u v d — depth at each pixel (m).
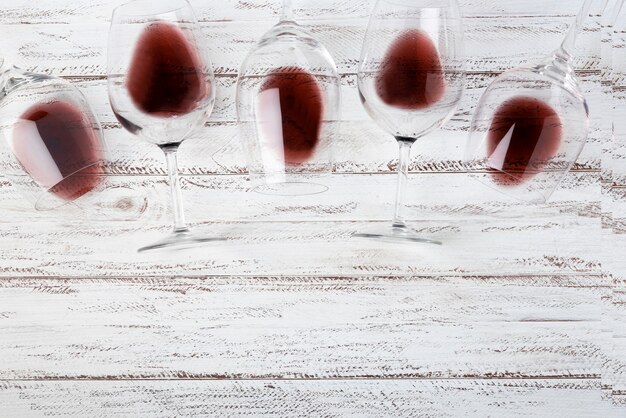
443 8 0.67
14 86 0.71
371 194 0.77
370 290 0.77
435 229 0.77
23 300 0.78
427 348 0.77
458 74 0.68
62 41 0.77
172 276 0.78
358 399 0.78
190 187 0.78
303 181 0.71
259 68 0.69
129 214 0.78
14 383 0.79
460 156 0.77
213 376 0.78
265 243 0.78
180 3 0.74
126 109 0.69
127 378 0.78
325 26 0.76
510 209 0.76
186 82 0.69
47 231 0.78
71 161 0.72
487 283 0.77
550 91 0.69
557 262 0.76
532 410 0.77
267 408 0.78
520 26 0.76
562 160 0.70
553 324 0.76
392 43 0.67
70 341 0.78
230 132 0.77
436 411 0.77
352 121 0.77
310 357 0.78
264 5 0.76
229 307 0.78
